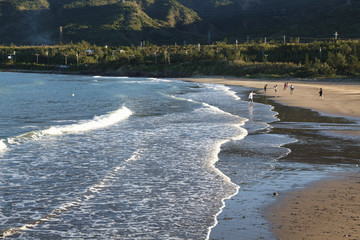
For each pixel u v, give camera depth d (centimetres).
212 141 2052
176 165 1517
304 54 16062
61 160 1614
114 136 2236
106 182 1274
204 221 914
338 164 1510
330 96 5200
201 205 1034
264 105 4175
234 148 1858
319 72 11425
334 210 965
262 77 12644
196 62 16762
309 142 1991
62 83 10781
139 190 1180
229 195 1119
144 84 10019
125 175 1365
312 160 1586
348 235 803
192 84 10000
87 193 1153
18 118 3312
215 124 2725
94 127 2602
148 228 880
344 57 11494
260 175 1352
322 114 3253
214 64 15875
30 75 17512
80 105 4534
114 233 854
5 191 1171
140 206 1033
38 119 3241
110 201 1077
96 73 19288
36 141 2062
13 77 15100
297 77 11625
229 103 4512
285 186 1206
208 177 1331
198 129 2491
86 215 967
